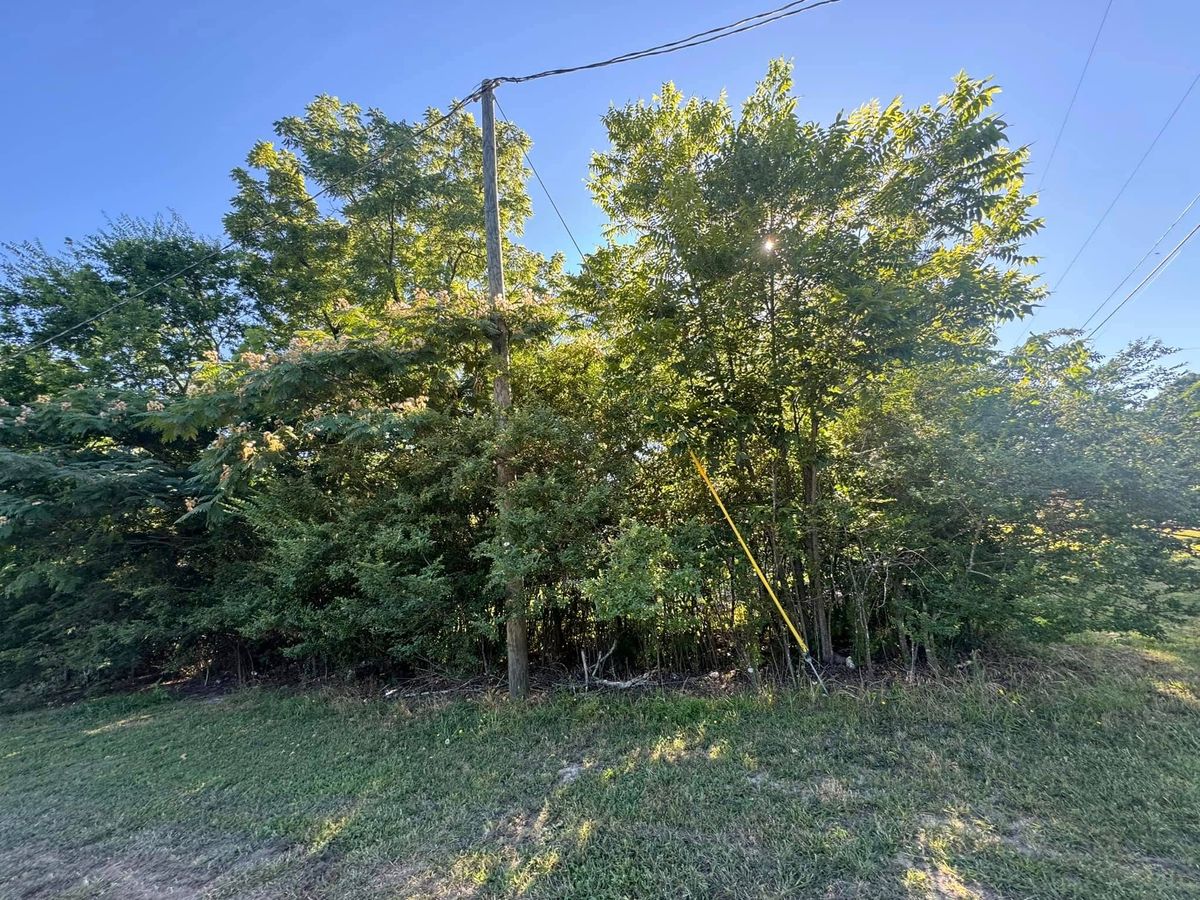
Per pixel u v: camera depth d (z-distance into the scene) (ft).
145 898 8.68
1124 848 8.12
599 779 11.37
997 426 14.51
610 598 14.19
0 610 24.66
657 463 18.54
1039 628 14.06
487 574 17.78
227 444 18.51
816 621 17.11
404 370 18.06
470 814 10.46
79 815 11.82
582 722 14.64
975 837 8.54
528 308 18.25
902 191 16.15
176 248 32.09
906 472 15.12
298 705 18.93
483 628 16.63
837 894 7.56
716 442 16.81
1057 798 9.44
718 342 16.78
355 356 17.60
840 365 16.03
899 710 13.30
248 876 8.99
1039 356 15.85
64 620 23.22
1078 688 13.53
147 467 22.84
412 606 16.58
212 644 24.59
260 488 20.81
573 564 16.31
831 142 15.92
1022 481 13.85
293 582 17.95
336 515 18.89
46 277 30.37
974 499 14.15
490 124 19.30
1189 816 8.71
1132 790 9.46
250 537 23.65
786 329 16.35
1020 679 14.46
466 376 20.27
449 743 14.14
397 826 10.19
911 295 14.92
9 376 28.60
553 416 17.67
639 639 18.16
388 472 19.62
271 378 17.37
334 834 10.04
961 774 10.45
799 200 16.47
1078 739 11.44
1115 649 16.83
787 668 16.53
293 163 32.45
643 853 8.74
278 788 12.35
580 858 8.75
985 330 16.62
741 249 16.03
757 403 16.97
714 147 17.63
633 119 19.04
